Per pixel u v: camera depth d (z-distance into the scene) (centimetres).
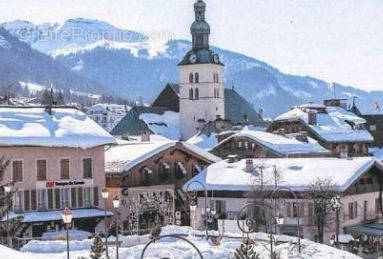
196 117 18888
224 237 6116
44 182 7900
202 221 7956
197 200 8275
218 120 15425
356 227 7581
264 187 7638
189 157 9219
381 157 13575
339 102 14488
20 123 7962
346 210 7556
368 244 7381
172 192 8425
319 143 12281
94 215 7994
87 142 8094
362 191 7912
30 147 7812
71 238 7231
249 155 10575
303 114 12650
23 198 7750
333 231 7362
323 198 7250
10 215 7312
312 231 7412
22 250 5538
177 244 5653
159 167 8831
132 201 8188
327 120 12950
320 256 5247
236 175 8100
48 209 7906
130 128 18938
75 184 8100
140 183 8600
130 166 8400
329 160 8050
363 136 13025
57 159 8006
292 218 7525
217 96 19025
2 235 5512
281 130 12188
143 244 5809
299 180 7631
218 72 19075
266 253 5094
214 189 8031
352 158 8106
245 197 7812
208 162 9375
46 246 5569
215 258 5041
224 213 8025
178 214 7844
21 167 7756
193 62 18912
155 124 18962
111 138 8300
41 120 8131
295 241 5747
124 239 6175
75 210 8050
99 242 4916
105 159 8762
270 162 8319
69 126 8200
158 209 8206
